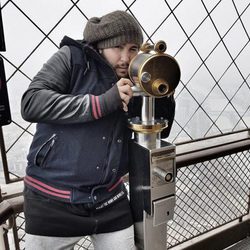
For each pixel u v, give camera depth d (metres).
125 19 0.70
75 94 0.74
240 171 1.54
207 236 1.53
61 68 0.72
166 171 0.73
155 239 0.86
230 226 1.61
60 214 0.79
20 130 0.93
